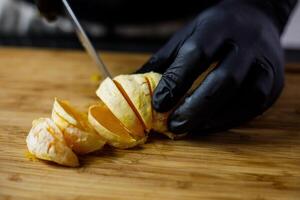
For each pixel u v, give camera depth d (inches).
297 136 17.2
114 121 16.1
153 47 26.2
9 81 21.6
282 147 16.4
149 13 28.0
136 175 14.7
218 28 16.5
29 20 29.7
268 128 17.7
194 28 17.3
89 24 29.0
